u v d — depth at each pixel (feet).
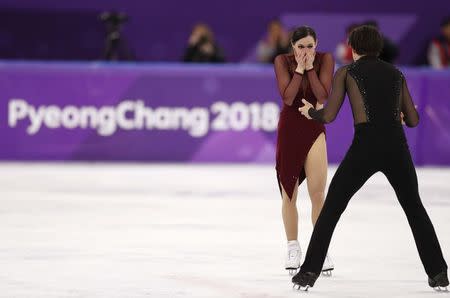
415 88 143.54
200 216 96.53
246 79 143.95
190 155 144.46
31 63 143.23
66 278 65.36
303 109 63.41
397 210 102.42
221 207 103.04
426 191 117.91
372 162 60.13
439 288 62.44
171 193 113.50
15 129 143.84
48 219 93.09
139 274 67.10
